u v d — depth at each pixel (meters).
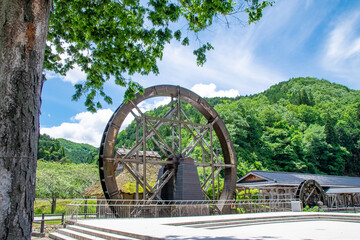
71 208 12.86
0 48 3.39
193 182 16.95
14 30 3.45
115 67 9.27
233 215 15.09
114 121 16.25
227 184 21.11
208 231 7.58
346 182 30.47
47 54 9.47
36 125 3.50
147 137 17.30
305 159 51.31
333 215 15.26
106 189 15.65
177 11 8.44
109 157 15.81
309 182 23.70
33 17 3.61
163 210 15.88
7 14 3.46
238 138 46.66
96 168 36.81
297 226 11.55
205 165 20.05
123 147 21.58
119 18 8.47
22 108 3.33
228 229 10.20
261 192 27.08
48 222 17.19
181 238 6.15
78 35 9.17
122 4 8.25
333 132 60.25
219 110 53.56
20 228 3.10
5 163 3.11
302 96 92.19
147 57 9.23
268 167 45.94
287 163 48.28
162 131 61.06
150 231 7.39
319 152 56.06
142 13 8.74
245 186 25.52
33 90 3.50
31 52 3.53
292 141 51.19
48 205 32.38
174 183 17.33
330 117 73.44
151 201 15.91
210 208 18.89
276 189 25.09
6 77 3.32
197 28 8.52
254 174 27.08
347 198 29.17
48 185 27.66
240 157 43.56
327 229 10.18
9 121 3.22
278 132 52.03
